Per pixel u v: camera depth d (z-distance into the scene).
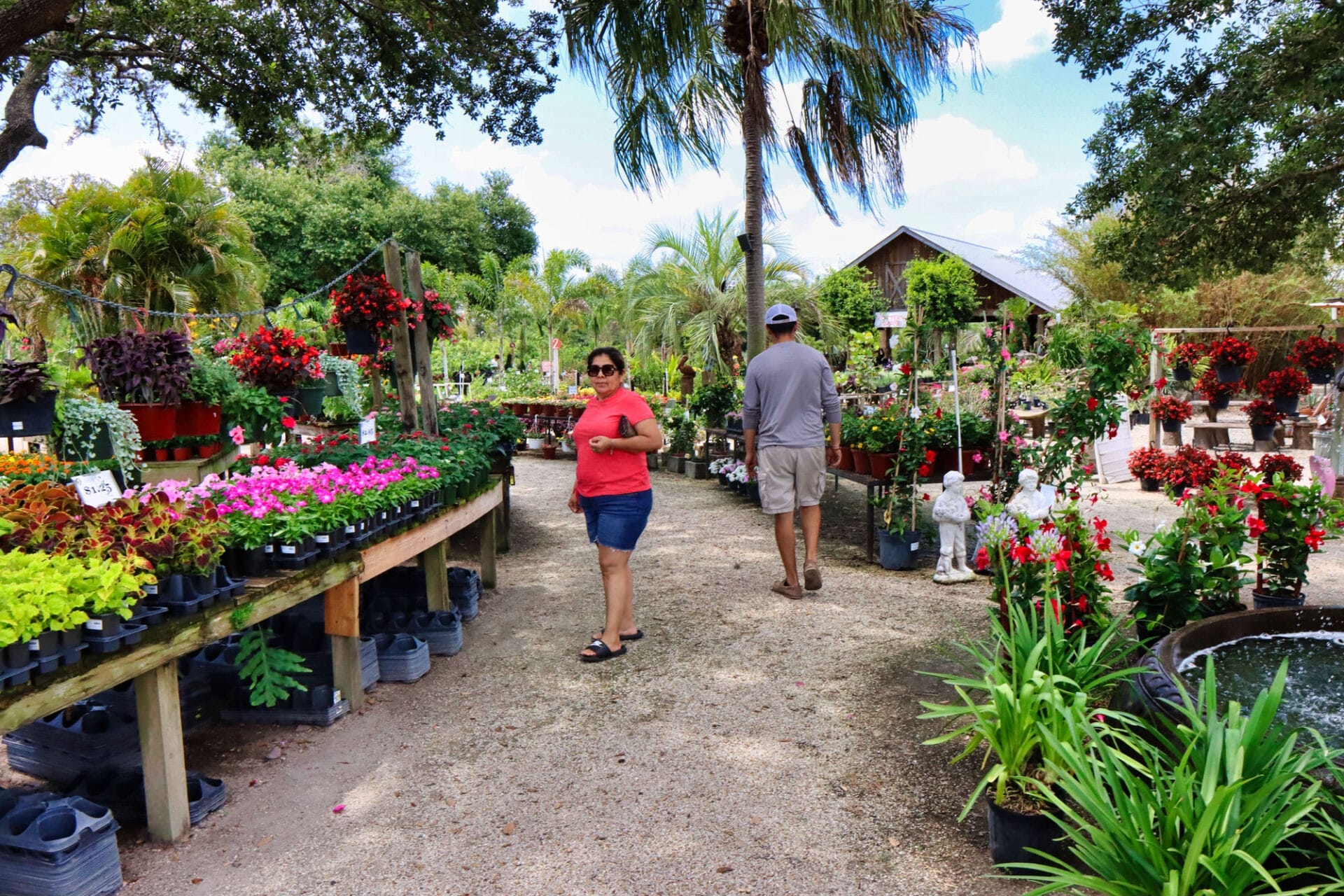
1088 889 2.05
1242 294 16.56
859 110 7.48
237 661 2.97
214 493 3.23
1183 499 3.49
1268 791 1.68
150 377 4.21
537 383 15.27
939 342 6.16
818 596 4.79
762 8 6.89
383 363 5.87
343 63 9.59
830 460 4.82
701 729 3.11
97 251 11.86
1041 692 2.22
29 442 5.18
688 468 9.75
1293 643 2.87
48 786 2.77
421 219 27.61
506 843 2.39
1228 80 9.03
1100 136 9.90
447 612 4.04
